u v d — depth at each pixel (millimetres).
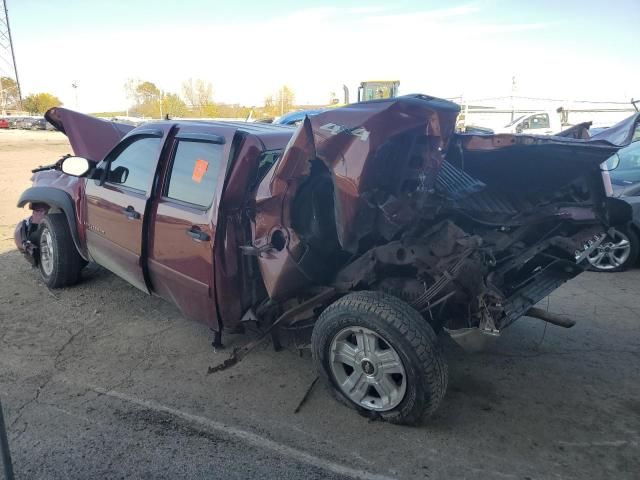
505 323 3211
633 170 6703
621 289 5883
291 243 3311
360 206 2971
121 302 5301
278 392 3658
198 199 3762
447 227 3080
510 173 3686
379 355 3143
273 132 3947
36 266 6156
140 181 4320
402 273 3379
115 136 5586
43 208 5730
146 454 2984
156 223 4051
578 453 3002
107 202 4613
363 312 3088
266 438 3139
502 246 3521
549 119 17734
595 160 3432
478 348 3170
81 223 5082
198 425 3266
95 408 3434
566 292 5797
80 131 5391
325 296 3477
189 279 3824
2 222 9250
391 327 2992
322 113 3012
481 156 3383
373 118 2812
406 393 3066
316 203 3395
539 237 3801
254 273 3725
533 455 2984
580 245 3844
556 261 3951
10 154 23141
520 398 3592
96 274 6121
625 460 2939
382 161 2910
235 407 3469
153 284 4359
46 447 3029
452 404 3516
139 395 3600
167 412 3402
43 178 5758
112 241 4617
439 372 2994
